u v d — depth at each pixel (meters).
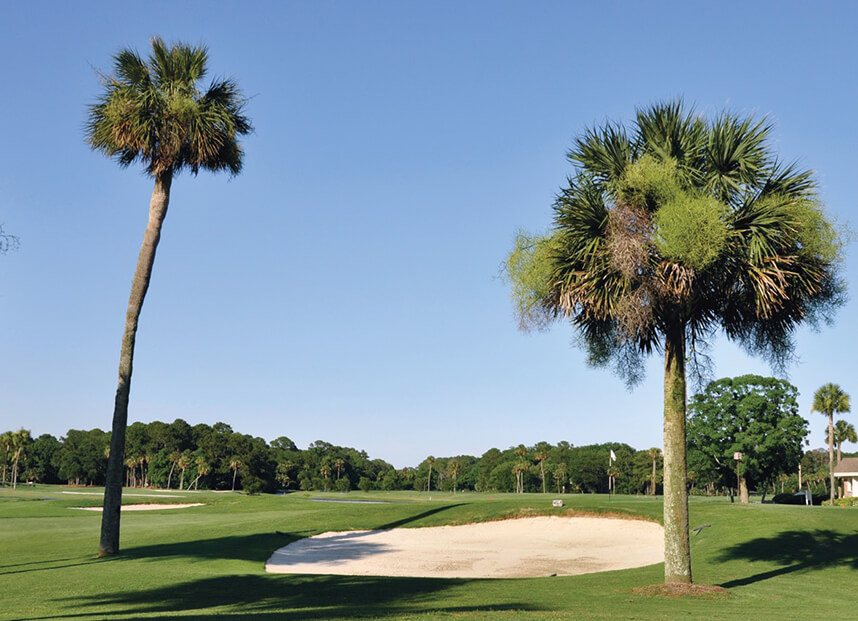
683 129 17.55
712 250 15.52
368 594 17.28
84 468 170.25
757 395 59.09
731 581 19.06
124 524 38.66
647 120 17.81
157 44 26.69
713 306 17.86
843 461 89.75
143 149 26.16
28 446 169.75
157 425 172.62
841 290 17.80
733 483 64.00
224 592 17.52
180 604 15.51
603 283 16.66
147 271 26.50
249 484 152.38
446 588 18.34
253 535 32.06
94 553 25.78
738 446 58.84
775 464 60.00
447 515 37.53
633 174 16.50
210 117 26.45
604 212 16.69
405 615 12.83
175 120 25.77
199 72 27.00
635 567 24.81
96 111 26.34
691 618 12.47
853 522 29.41
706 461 61.31
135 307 26.19
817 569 21.19
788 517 30.28
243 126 28.09
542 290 17.84
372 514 39.50
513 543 31.48
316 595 17.08
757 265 16.11
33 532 34.31
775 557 23.41
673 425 17.47
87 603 15.63
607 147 17.62
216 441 162.38
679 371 17.55
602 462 162.00
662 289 16.31
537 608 14.19
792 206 16.03
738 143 17.14
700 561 23.11
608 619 12.25
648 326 17.88
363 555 28.20
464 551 29.41
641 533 32.72
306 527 35.28
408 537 33.03
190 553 26.11
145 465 175.62
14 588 17.81
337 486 186.62
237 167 28.36
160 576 20.06
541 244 17.69
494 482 175.50
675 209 15.74
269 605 15.32
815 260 16.81
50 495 91.12
